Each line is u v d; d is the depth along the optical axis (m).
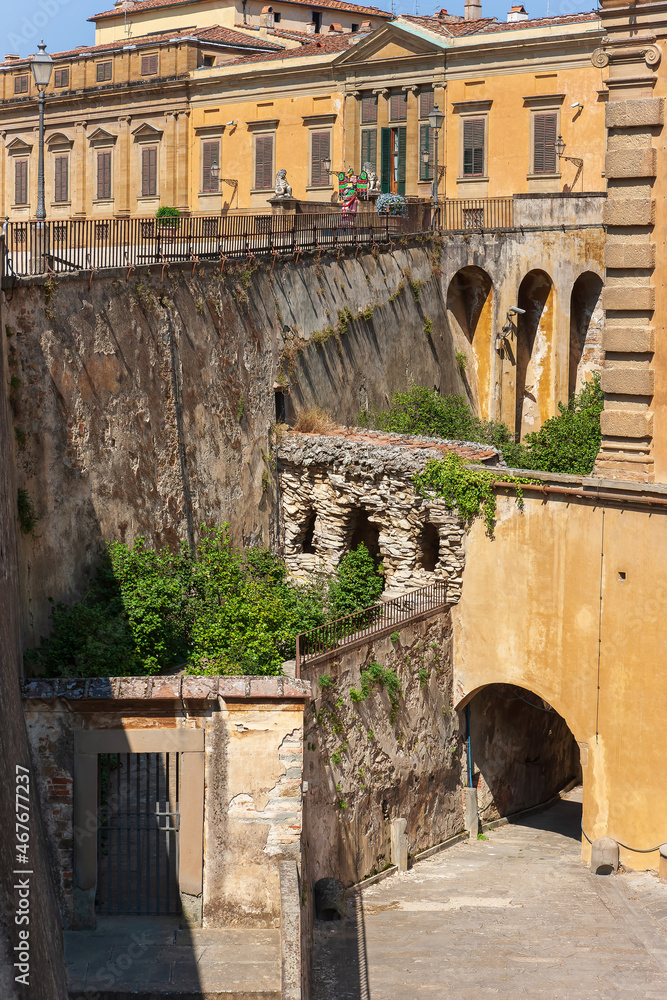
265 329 31.34
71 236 25.58
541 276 42.66
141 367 26.41
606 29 26.50
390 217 39.03
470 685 28.92
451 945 22.44
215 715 19.55
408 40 48.12
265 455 31.06
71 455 24.09
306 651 24.45
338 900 23.25
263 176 53.19
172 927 19.55
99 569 24.73
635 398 26.73
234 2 59.47
